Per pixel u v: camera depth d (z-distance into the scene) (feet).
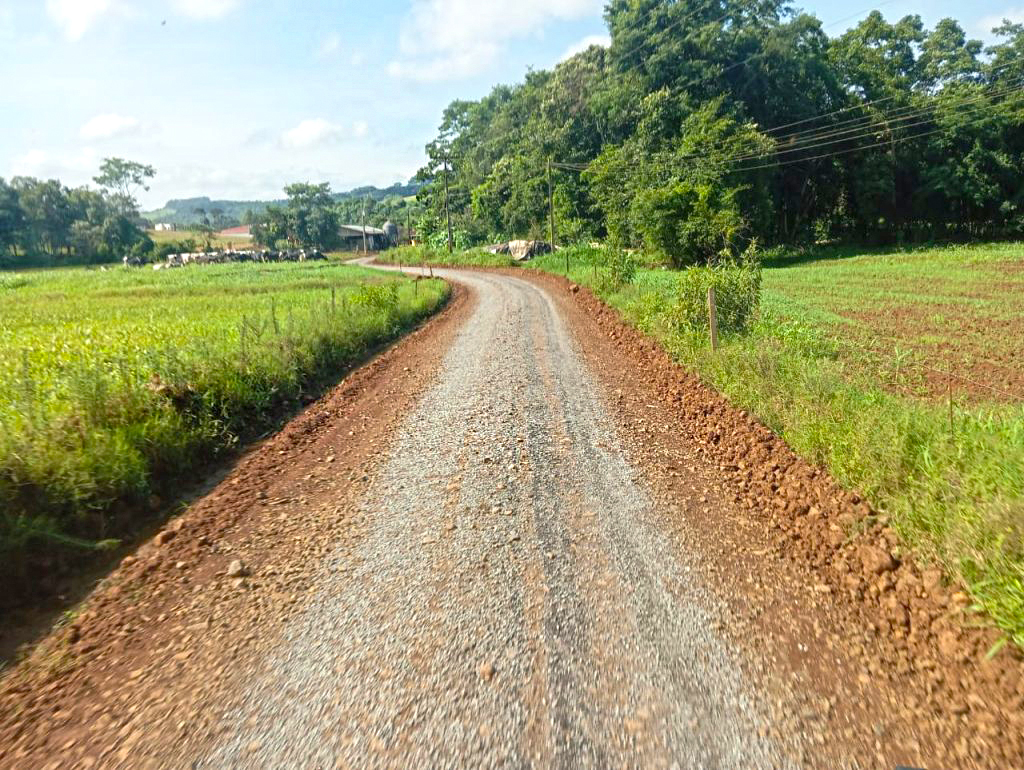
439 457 20.54
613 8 167.94
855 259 124.47
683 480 17.83
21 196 276.00
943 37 169.07
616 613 11.51
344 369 37.47
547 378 31.30
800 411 20.08
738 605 11.59
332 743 8.70
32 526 14.17
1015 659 9.03
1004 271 89.45
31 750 8.96
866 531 13.19
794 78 148.66
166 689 10.11
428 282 93.15
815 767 7.92
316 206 347.56
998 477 12.43
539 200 180.14
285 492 18.47
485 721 8.96
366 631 11.32
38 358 30.60
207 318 48.85
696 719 8.82
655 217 114.11
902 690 9.13
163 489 18.84
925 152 150.00
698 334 34.68
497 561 13.58
